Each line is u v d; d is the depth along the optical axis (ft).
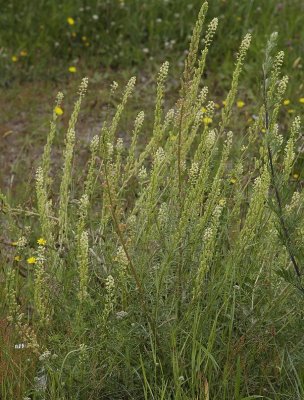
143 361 10.39
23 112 22.40
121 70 24.03
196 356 10.25
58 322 10.85
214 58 22.98
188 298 10.60
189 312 10.07
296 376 9.87
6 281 11.27
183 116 10.85
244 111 19.60
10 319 10.38
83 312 10.12
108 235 11.57
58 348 10.32
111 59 24.23
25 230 12.60
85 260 9.76
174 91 21.94
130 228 11.01
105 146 9.95
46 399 10.24
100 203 14.57
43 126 21.18
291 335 10.42
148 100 21.71
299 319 10.09
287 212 10.28
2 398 10.25
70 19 24.54
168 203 11.34
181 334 10.23
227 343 10.37
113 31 24.99
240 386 10.24
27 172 19.07
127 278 10.57
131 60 24.14
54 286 10.77
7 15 25.32
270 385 9.94
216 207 9.87
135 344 10.28
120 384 10.28
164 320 10.39
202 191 10.70
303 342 10.25
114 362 10.15
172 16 25.14
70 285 10.82
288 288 10.25
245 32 23.77
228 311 10.61
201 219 10.23
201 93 11.29
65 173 11.50
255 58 22.47
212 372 10.22
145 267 10.57
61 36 24.95
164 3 25.22
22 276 12.23
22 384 10.25
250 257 10.87
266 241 10.82
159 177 11.25
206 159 10.41
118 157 11.56
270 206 9.67
